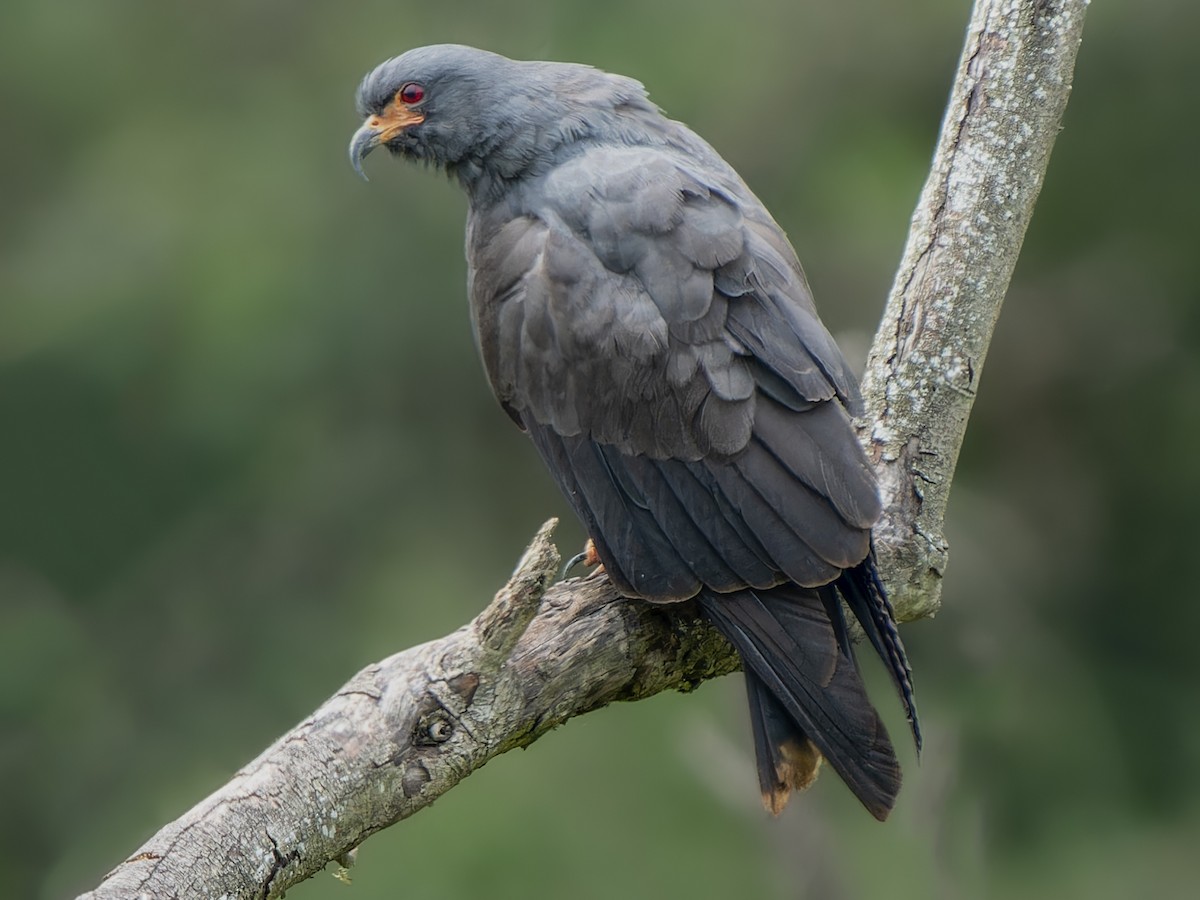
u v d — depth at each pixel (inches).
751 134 604.1
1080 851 563.5
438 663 235.9
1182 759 601.3
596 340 262.5
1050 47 280.4
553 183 279.9
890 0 601.0
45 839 599.2
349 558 614.2
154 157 651.5
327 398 614.2
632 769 532.4
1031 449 633.0
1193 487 625.3
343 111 635.5
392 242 603.5
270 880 225.6
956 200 281.6
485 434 609.0
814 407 253.4
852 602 254.8
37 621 621.0
